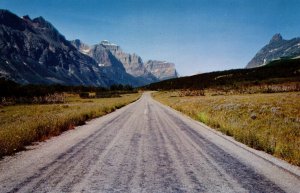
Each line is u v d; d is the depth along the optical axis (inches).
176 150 373.7
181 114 1075.3
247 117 752.3
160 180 236.8
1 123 764.0
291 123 598.9
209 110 1021.8
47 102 2824.8
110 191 206.8
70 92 5516.7
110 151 359.6
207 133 549.6
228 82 6082.7
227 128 550.9
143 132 557.0
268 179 247.0
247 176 255.1
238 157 335.3
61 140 448.8
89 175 247.1
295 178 251.8
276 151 357.1
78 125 687.7
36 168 269.0
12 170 260.8
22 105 2397.9
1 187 211.0
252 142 421.1
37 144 409.7
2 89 2874.0
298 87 3065.9
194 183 231.0
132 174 253.4
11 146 350.0
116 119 853.2
